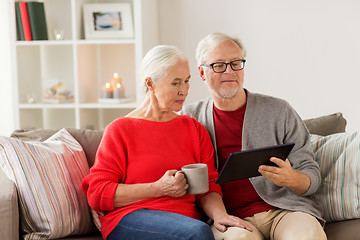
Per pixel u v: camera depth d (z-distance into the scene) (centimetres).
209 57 204
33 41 348
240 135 206
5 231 173
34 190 180
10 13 348
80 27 354
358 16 352
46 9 367
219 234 183
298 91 365
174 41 373
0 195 174
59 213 181
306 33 359
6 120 384
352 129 362
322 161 212
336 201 201
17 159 182
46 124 383
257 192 198
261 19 362
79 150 208
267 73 366
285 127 205
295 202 194
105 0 368
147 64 194
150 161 189
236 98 206
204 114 213
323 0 354
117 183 184
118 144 189
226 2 364
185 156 195
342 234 189
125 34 349
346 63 357
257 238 180
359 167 200
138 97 342
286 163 184
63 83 361
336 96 361
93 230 197
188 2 367
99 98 361
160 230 167
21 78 357
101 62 379
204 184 177
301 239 174
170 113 202
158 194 180
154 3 364
